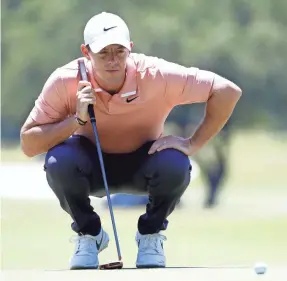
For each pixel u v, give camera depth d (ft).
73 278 61.46
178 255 122.11
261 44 552.00
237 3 558.56
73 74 67.05
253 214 219.61
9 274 63.87
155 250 69.41
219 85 68.13
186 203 270.67
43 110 67.72
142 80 66.69
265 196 311.68
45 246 133.59
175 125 477.36
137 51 519.19
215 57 534.78
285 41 560.20
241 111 563.07
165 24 522.06
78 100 66.08
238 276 62.39
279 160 538.47
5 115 563.89
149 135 69.72
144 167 68.90
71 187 67.62
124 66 65.92
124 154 70.03
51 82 67.36
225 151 273.54
